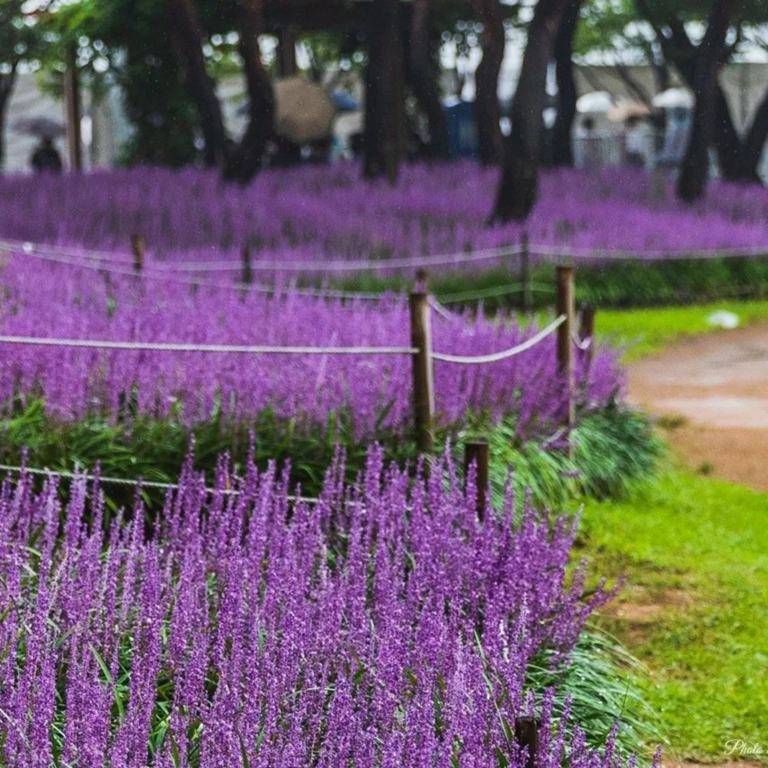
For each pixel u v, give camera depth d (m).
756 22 38.75
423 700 4.47
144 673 4.72
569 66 42.31
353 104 54.38
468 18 40.88
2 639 4.81
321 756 4.23
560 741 4.46
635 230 29.08
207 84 33.56
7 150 60.34
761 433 14.89
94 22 35.56
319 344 10.26
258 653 4.84
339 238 26.67
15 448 8.49
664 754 6.38
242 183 31.86
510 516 6.57
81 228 26.05
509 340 11.36
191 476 6.89
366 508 6.82
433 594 5.72
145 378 9.02
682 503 11.69
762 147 40.72
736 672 7.51
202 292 13.09
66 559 5.41
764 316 25.94
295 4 35.41
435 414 9.27
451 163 37.53
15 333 9.82
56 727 4.61
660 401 16.88
